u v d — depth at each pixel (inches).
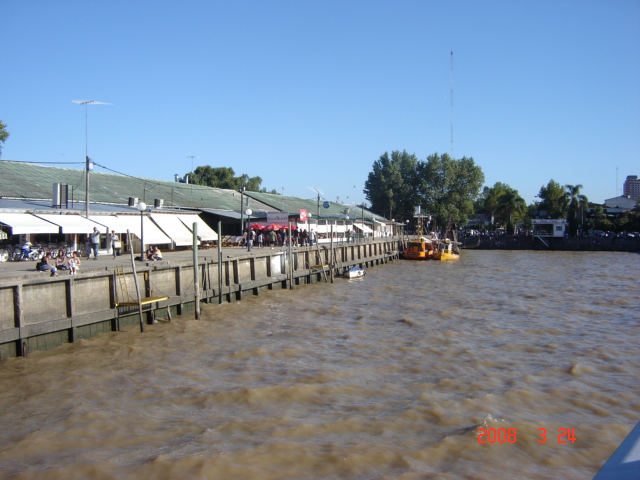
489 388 674.2
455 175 4645.7
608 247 4055.1
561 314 1211.9
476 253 3937.0
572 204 4569.4
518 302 1398.9
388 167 4847.4
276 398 637.9
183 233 1701.5
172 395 650.8
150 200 1969.7
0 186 1501.0
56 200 1393.9
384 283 1861.5
